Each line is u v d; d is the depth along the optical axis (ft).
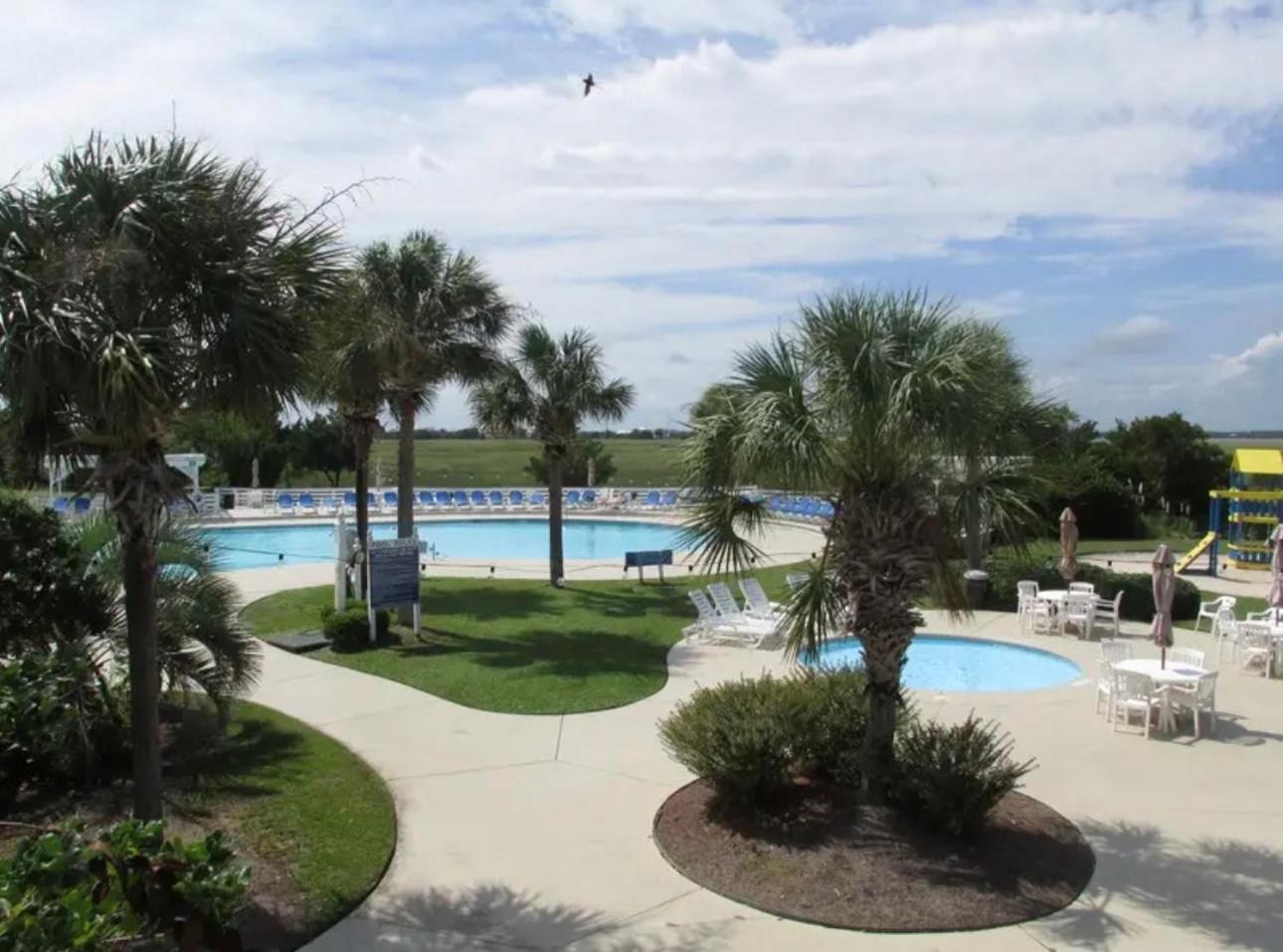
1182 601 61.52
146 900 15.87
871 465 25.36
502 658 47.91
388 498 137.08
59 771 28.68
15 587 29.40
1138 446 136.77
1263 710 40.01
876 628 25.90
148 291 21.79
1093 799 29.89
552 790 30.19
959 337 24.61
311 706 39.27
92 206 21.56
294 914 21.95
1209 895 23.43
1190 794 30.32
